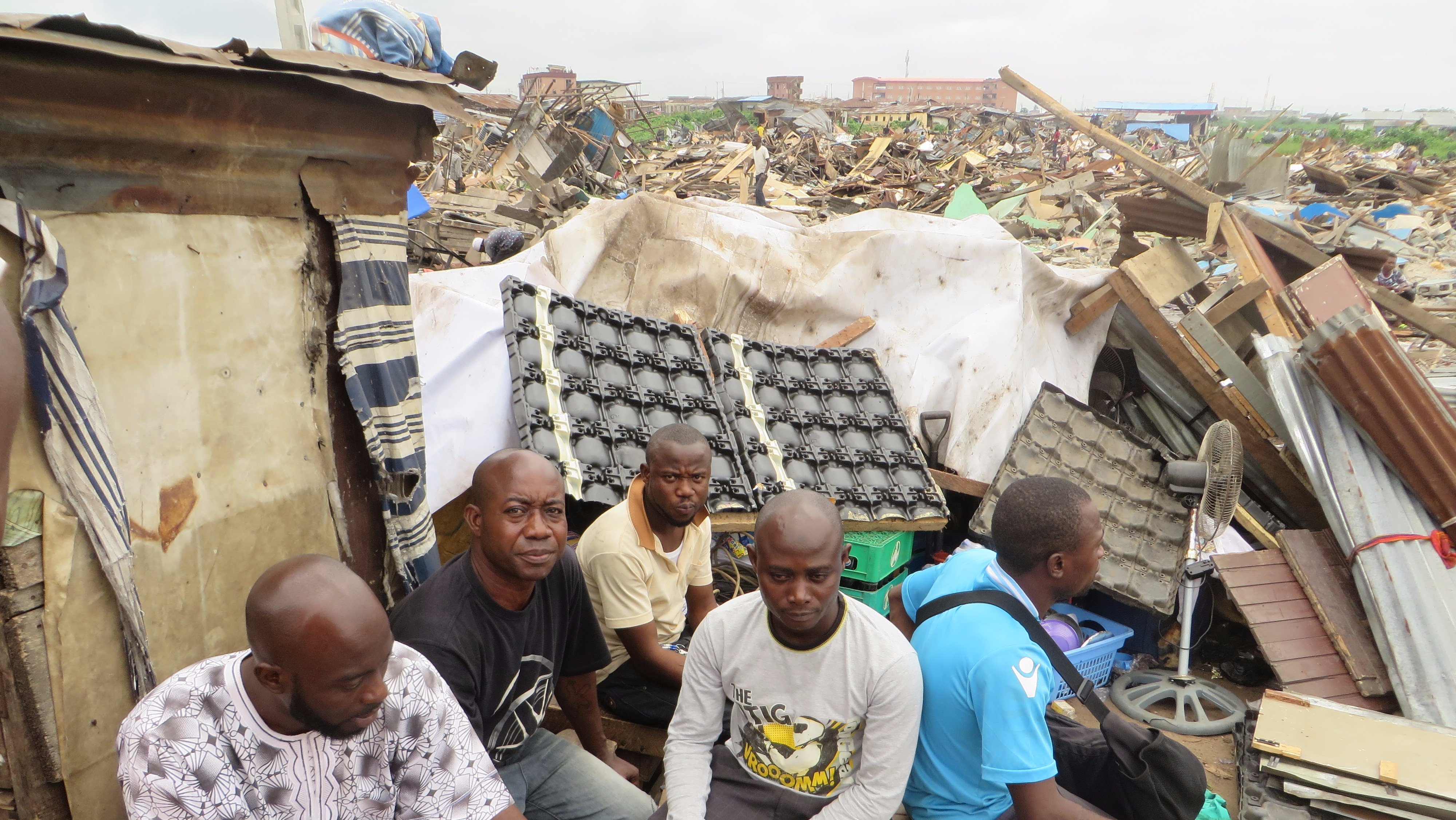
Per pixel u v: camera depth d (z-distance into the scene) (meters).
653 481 3.01
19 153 1.90
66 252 2.02
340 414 2.85
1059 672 2.29
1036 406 5.49
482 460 3.86
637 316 4.70
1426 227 18.03
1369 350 4.51
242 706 1.72
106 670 2.09
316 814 1.81
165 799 1.66
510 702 2.51
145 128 2.11
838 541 2.00
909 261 5.62
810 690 2.16
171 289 2.28
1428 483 4.34
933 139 42.22
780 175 29.16
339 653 1.60
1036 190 20.09
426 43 3.11
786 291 5.35
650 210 5.30
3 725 1.96
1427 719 3.75
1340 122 48.56
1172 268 5.93
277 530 2.63
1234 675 4.60
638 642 3.07
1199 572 4.48
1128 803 2.42
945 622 2.25
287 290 2.62
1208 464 4.44
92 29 1.88
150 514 2.24
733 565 4.62
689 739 2.35
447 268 9.02
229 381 2.46
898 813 2.46
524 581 2.39
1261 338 5.17
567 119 26.09
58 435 1.93
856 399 5.25
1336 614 4.28
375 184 2.86
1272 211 9.09
